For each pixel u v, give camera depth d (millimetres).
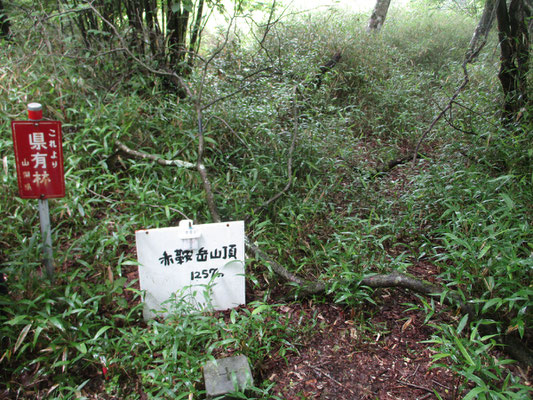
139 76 4438
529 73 4395
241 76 5289
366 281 2592
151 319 2430
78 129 3805
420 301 2732
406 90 6203
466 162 4266
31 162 2188
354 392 2133
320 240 3260
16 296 2256
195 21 4793
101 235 2850
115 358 2098
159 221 3051
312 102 5480
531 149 3723
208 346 2246
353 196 3965
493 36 8531
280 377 2195
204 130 3975
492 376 1890
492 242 2660
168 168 3615
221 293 2551
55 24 4582
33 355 2139
